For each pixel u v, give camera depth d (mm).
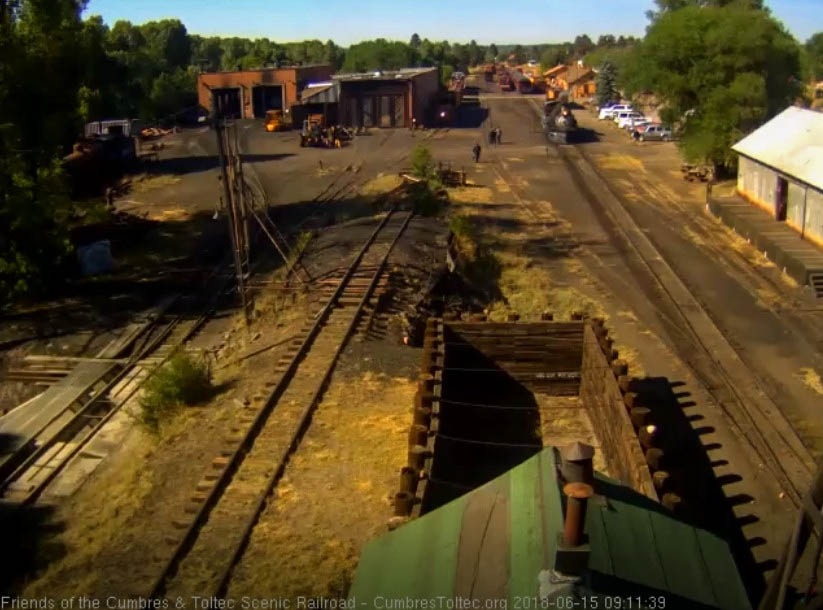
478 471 14961
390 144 58000
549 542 6457
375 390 16922
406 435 14914
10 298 25531
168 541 11711
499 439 16203
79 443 17062
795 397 17906
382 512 12484
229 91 75312
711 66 42938
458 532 7289
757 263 28250
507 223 34406
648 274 27094
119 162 48344
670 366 19516
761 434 16219
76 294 26328
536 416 17031
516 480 7445
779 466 15016
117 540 12094
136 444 16266
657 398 17828
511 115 76625
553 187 42312
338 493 13023
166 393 17000
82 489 15016
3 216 24953
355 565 11188
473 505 7535
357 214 34250
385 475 13539
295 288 23672
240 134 64438
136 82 54750
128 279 27828
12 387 20375
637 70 46375
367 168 47969
